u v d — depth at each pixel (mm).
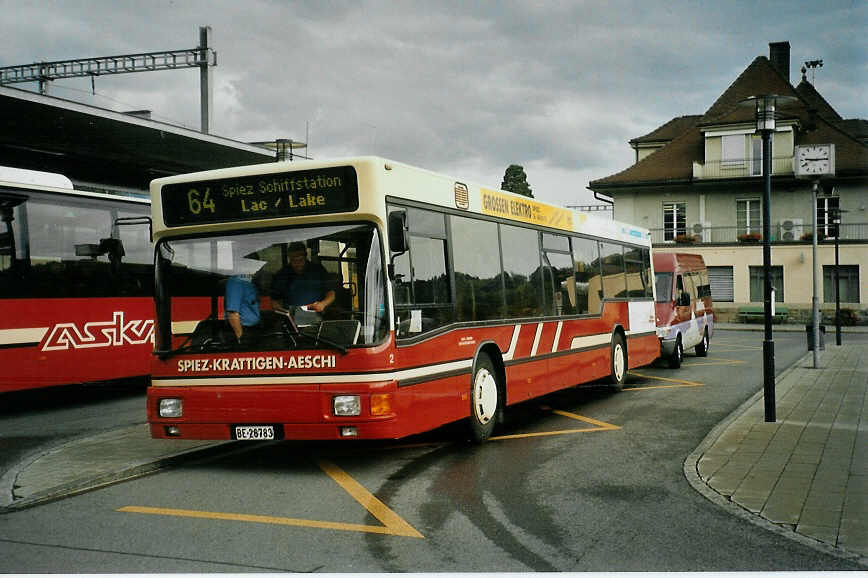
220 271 8297
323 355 7816
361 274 7922
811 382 16188
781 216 45844
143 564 5387
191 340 8312
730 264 45875
